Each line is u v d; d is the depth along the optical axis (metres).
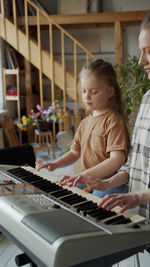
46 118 4.13
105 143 1.40
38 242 0.70
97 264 0.71
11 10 5.30
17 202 0.87
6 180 1.13
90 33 6.00
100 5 5.65
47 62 4.69
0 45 4.95
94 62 1.40
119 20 4.68
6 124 4.71
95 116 1.45
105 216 0.83
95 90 1.35
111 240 0.72
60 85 4.70
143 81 3.41
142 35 0.85
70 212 0.83
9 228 0.83
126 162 1.38
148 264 1.72
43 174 1.25
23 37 4.72
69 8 5.42
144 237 0.78
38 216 0.78
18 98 4.99
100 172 1.28
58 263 0.65
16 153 2.29
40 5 5.34
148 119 1.06
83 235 0.69
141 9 5.69
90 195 1.02
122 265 1.72
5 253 1.99
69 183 1.11
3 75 5.02
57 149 5.00
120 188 1.28
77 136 1.55
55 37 6.13
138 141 1.10
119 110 1.45
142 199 0.90
